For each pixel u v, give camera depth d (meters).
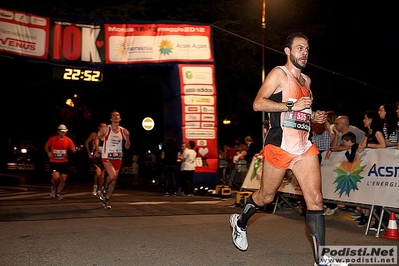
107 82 23.91
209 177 15.16
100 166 13.61
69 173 29.58
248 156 14.09
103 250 6.20
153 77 23.36
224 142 29.45
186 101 15.23
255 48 24.08
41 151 34.91
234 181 14.29
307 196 4.99
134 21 15.12
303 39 5.06
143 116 30.19
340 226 8.27
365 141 8.25
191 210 10.12
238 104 25.19
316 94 26.14
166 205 11.06
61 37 14.49
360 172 8.09
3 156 40.41
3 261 5.65
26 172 34.28
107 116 28.34
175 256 5.91
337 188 8.52
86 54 14.70
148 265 5.50
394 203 7.26
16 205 10.94
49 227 7.81
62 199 12.65
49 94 27.34
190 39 15.44
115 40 14.92
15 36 13.96
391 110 8.11
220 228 7.80
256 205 5.43
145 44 15.10
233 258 5.83
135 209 10.23
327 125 9.53
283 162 4.99
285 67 5.11
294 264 5.57
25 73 24.06
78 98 27.06
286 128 4.95
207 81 15.44
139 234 7.25
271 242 6.78
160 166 18.66
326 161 8.95
